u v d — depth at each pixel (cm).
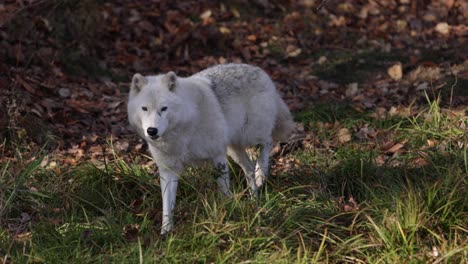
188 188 1016
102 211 951
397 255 845
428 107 1393
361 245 865
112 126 1352
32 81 1434
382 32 1872
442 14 1991
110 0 1827
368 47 1817
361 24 1936
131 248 866
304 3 2000
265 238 855
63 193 1027
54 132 1298
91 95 1486
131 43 1727
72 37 1650
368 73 1664
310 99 1516
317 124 1354
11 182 1021
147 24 1783
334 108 1432
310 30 1897
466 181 954
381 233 859
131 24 1780
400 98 1478
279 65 1736
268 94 1088
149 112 902
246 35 1847
